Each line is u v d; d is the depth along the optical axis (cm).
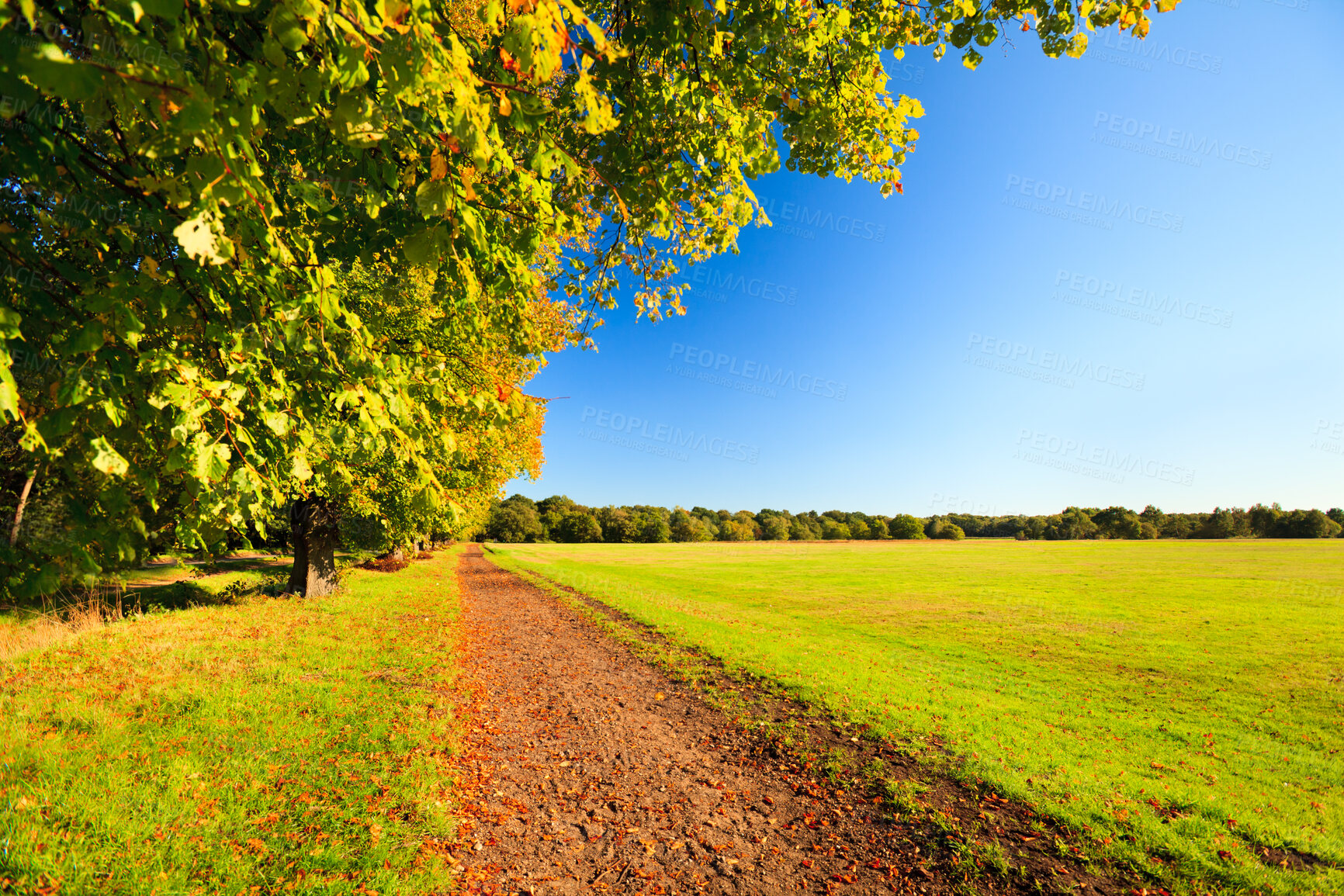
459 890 420
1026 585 3491
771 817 554
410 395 350
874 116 453
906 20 426
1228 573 4138
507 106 217
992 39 416
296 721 640
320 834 436
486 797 562
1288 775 719
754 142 403
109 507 219
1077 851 479
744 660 1134
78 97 135
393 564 3045
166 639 937
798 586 3406
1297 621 2156
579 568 4094
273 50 174
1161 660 1506
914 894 440
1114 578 3869
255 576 1967
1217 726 955
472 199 240
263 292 251
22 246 222
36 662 757
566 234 384
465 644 1246
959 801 568
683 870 469
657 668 1111
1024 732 792
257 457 258
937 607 2556
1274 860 469
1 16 125
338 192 302
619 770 652
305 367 286
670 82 355
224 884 365
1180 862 458
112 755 503
